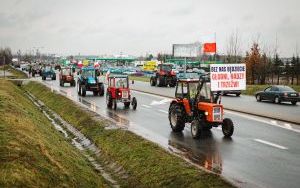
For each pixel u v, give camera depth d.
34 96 42.09
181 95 17.62
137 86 50.25
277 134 16.95
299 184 9.84
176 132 17.56
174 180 10.27
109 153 14.87
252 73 52.78
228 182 9.52
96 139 17.34
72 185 9.49
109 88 27.62
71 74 50.44
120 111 25.36
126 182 11.62
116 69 85.88
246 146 14.50
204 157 12.80
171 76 48.78
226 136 16.41
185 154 13.23
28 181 8.35
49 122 23.11
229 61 60.66
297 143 15.03
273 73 61.25
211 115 15.70
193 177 10.04
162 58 115.75
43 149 11.31
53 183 8.98
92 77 37.34
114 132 17.25
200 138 16.09
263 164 11.86
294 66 59.72
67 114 25.83
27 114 19.67
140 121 20.89
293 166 11.61
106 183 11.56
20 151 10.05
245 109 26.09
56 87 48.28
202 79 16.45
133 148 14.07
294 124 19.75
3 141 10.69
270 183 9.91
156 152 12.93
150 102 30.92
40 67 86.50
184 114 17.23
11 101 22.59
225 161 12.26
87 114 23.20
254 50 52.69
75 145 17.42
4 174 8.25
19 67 137.25
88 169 12.23
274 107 27.59
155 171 11.33
